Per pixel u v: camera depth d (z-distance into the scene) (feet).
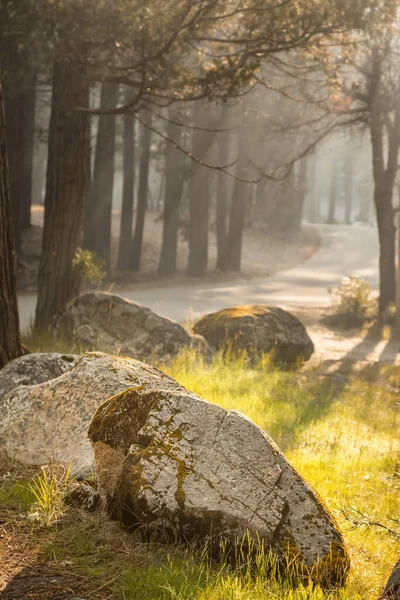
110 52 45.98
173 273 129.08
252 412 31.55
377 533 17.35
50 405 20.03
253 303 97.60
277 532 14.11
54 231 50.60
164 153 127.95
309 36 45.93
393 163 85.61
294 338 53.31
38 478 17.29
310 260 169.78
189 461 14.75
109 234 122.21
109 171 120.78
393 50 78.43
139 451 15.12
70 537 14.62
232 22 50.29
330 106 80.07
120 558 13.87
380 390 43.50
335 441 27.94
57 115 50.44
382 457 25.45
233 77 46.42
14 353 25.66
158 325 44.78
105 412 16.58
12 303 25.64
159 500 14.24
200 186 125.49
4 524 15.17
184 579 12.86
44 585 12.69
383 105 81.05
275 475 14.79
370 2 43.47
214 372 39.78
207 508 14.15
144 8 41.86
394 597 12.42
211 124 120.67
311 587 13.12
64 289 50.44
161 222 177.06
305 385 41.73
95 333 44.80
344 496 20.52
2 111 24.86
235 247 136.26
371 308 87.40
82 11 42.75
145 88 44.98
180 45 46.09
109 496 15.75
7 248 25.36
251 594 12.44
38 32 44.86
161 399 15.74
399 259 86.02
